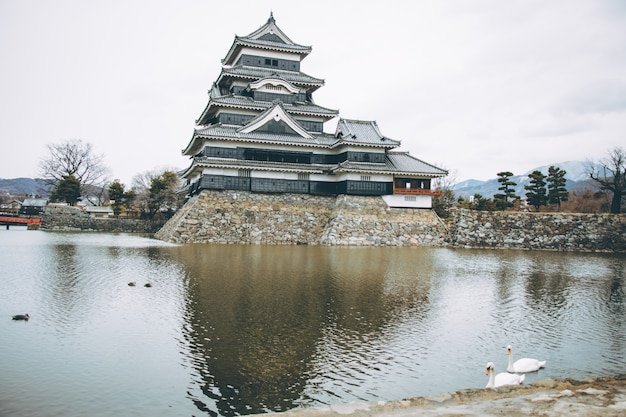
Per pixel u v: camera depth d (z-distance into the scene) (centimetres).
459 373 1541
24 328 1820
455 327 2033
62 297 2308
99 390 1324
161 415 1202
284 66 6625
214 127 5734
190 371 1473
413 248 4994
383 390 1391
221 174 5406
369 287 2716
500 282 3059
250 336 1798
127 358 1557
